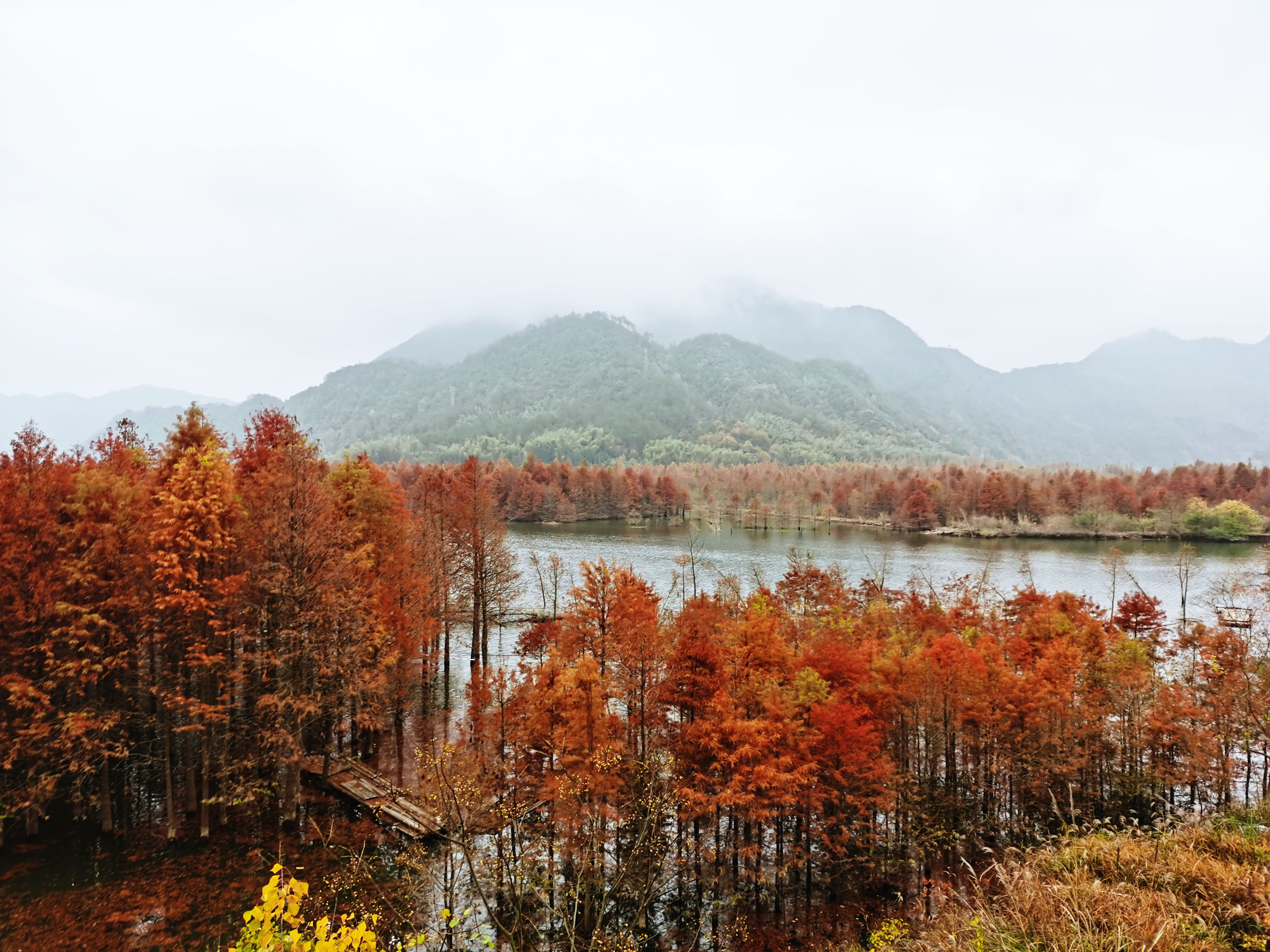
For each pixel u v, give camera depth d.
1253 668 37.44
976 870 29.27
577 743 26.97
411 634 43.00
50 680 27.52
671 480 196.50
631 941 23.17
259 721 33.69
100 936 23.14
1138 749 34.59
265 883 26.28
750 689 30.39
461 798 26.05
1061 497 165.62
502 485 185.62
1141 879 13.48
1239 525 138.00
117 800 33.16
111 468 36.47
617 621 36.06
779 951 24.59
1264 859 13.79
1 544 27.80
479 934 21.03
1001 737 33.53
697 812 27.53
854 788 30.03
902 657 37.22
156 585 29.16
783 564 104.50
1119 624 52.19
